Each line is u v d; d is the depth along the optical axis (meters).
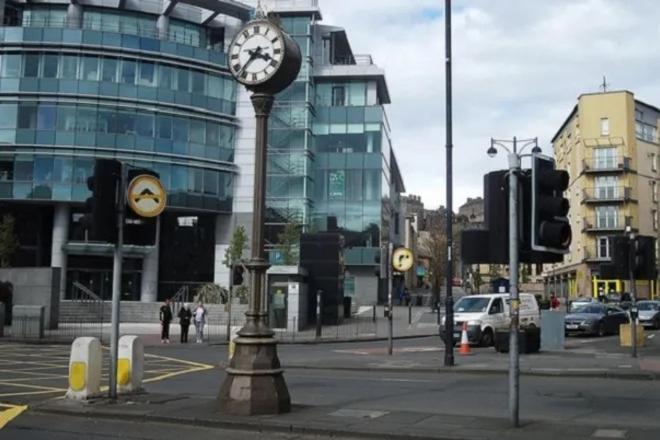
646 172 72.88
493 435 8.54
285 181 56.28
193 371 18.17
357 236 58.28
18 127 49.31
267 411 9.92
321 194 59.12
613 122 71.00
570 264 77.31
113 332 11.23
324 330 36.81
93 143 49.84
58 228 50.78
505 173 9.18
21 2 52.25
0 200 49.12
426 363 19.16
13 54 49.91
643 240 19.81
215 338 31.89
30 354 23.02
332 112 60.00
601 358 19.83
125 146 50.62
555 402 11.93
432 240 85.94
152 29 54.03
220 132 54.94
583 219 71.69
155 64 52.19
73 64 50.28
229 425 9.43
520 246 9.06
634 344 19.95
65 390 13.59
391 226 68.88
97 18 52.97
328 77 60.31
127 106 50.97
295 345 29.48
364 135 59.44
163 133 52.00
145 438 8.86
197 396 12.00
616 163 70.25
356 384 14.93
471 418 9.78
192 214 56.06
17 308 30.08
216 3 53.44
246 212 55.47
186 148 52.81
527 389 13.88
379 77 60.50
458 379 15.98
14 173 49.09
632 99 71.38
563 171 8.99
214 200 54.06
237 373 10.04
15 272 36.12
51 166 49.31
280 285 36.22
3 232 47.84
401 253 22.67
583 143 72.12
